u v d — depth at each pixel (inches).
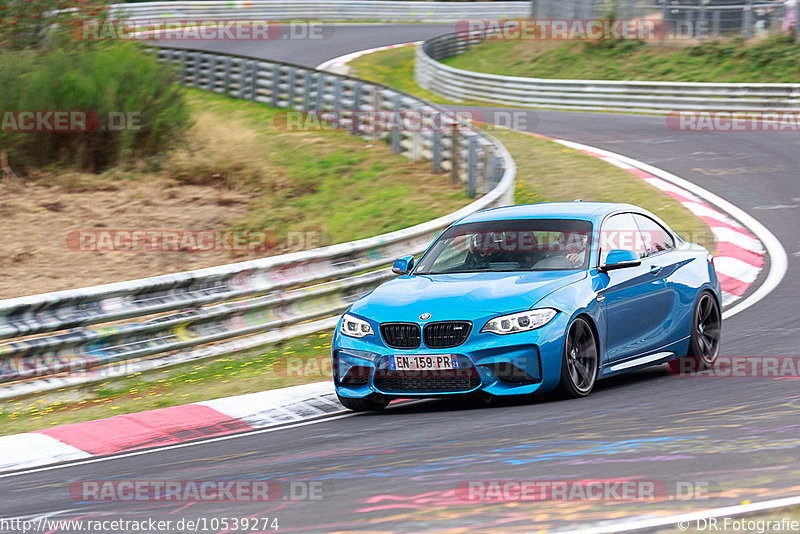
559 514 582.9
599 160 2684.5
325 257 1533.0
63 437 1031.6
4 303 1209.4
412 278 1096.8
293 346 1443.2
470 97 4256.9
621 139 3016.7
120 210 2295.8
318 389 1171.9
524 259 1077.8
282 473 768.3
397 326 995.9
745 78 3841.0
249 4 6353.3
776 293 1576.0
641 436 779.4
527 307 975.6
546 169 2625.5
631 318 1075.3
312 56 5344.5
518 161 2746.1
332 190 2468.0
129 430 1043.9
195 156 2751.0
